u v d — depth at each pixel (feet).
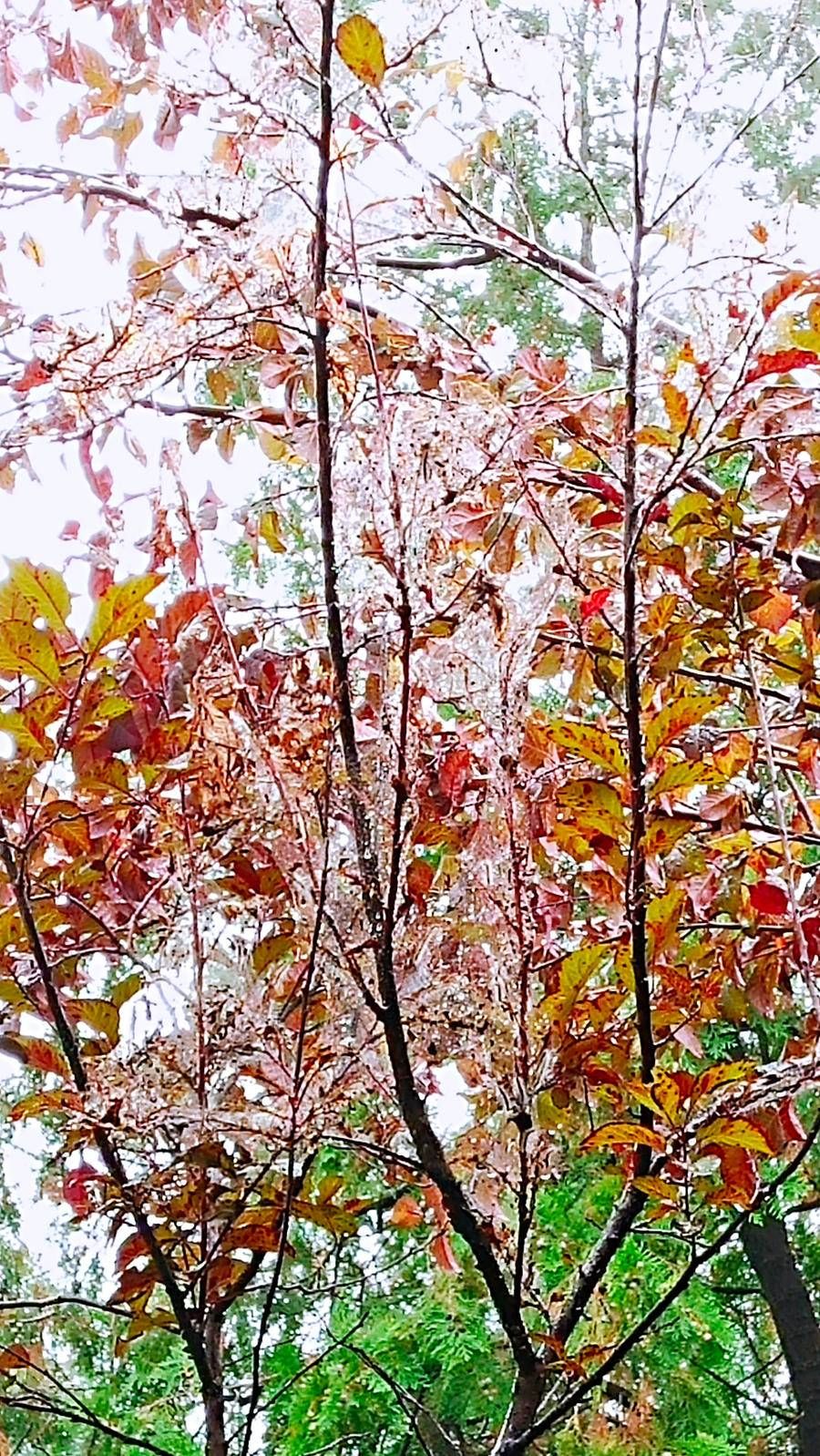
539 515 5.67
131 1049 5.60
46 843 5.88
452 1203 5.38
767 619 6.98
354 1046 5.47
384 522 5.30
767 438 6.25
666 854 6.13
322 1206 5.80
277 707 5.56
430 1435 12.85
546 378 6.59
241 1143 5.65
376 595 5.41
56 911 5.80
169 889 5.94
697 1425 14.44
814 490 6.70
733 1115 5.33
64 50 7.11
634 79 5.76
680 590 7.16
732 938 7.27
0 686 5.42
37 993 5.73
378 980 5.42
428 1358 12.97
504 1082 5.49
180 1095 5.44
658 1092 5.16
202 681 5.71
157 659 5.75
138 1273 5.69
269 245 5.68
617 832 5.54
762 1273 17.92
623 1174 5.80
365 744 5.76
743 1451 15.81
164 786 5.72
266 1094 5.61
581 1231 11.02
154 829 5.91
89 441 6.29
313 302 5.44
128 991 5.61
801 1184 12.92
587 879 5.95
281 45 5.59
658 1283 12.28
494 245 6.81
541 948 5.96
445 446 5.51
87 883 5.80
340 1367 12.80
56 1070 5.60
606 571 6.97
